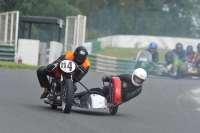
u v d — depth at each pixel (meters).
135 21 151.38
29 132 26.17
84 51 34.97
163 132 31.19
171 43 146.75
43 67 36.00
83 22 99.25
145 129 31.66
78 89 53.91
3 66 68.75
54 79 35.91
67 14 152.88
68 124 29.95
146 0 193.62
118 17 159.38
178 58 88.38
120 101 35.75
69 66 33.88
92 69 89.25
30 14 145.75
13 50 81.50
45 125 28.72
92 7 178.75
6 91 43.34
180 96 58.59
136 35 146.88
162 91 62.47
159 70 85.12
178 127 34.16
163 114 41.19
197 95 61.97
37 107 36.34
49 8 149.12
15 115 31.08
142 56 84.88
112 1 191.12
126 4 191.50
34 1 141.12
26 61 91.56
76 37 96.88
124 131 29.84
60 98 34.59
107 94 37.12
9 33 90.81
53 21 99.81
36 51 91.81
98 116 35.59
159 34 158.50
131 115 38.66
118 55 131.50
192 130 33.22
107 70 92.88
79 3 177.38
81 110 38.53
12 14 89.88
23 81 52.94
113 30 142.50
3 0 125.31
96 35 132.12
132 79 36.84
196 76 92.44
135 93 37.03
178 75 88.31
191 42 145.88
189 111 45.00
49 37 136.25
